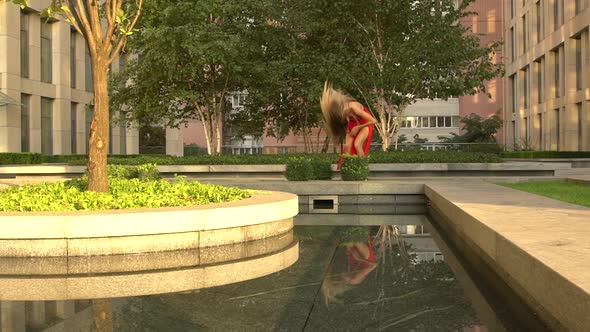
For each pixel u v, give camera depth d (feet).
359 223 35.76
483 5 179.73
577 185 46.75
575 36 106.63
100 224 22.07
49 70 104.47
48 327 13.87
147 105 74.43
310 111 85.15
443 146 122.31
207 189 31.22
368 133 56.54
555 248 15.19
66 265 21.52
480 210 25.17
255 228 26.76
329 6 72.79
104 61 28.45
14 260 21.90
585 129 102.37
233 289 17.84
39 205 24.54
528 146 134.21
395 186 48.73
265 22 75.61
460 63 70.54
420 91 75.20
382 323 14.10
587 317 10.55
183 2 65.62
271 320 14.39
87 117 118.01
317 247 26.08
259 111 88.48
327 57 74.02
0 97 81.66
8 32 88.69
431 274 19.97
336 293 17.28
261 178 65.26
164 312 15.19
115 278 19.49
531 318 14.51
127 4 51.96
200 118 82.79
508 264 16.70
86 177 37.19
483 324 14.01
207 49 65.87
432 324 14.03
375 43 75.05
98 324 14.11
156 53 67.51
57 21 104.73
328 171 56.75
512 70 158.10
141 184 33.12
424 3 70.95
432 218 38.58
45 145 103.45
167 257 22.81
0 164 80.84
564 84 113.29
